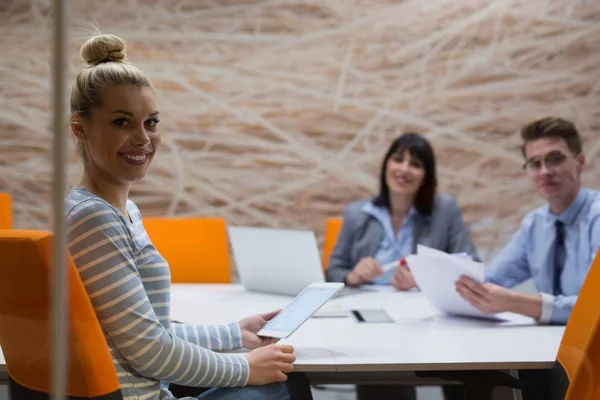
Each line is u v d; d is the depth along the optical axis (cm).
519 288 385
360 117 412
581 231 214
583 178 405
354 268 283
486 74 407
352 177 414
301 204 417
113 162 138
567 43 403
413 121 410
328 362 146
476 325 189
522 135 226
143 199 416
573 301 188
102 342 121
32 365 129
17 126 412
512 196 409
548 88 405
